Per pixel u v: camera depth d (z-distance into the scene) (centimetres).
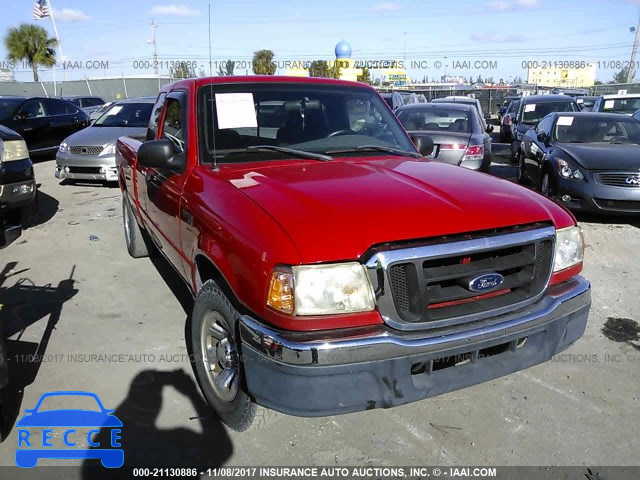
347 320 242
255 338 249
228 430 306
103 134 1041
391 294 242
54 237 696
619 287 520
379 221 251
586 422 312
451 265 254
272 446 293
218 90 378
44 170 1252
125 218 615
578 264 302
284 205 268
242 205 278
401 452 288
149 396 338
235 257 263
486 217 265
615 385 350
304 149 373
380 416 319
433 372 256
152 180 426
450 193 286
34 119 1358
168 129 426
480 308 262
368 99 426
